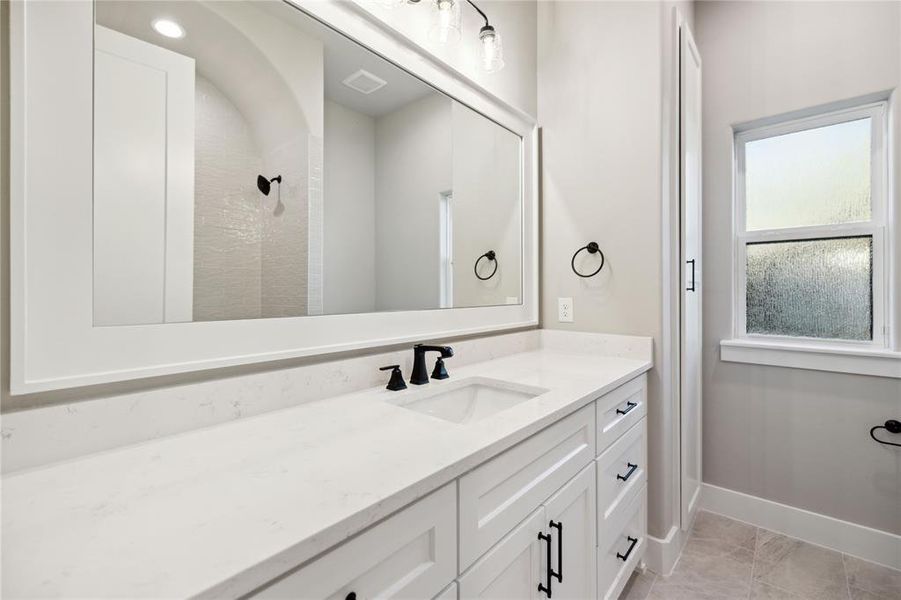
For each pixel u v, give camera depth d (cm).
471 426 86
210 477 62
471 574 74
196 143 88
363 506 54
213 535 48
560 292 191
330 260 114
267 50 101
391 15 129
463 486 72
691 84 191
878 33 168
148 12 81
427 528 65
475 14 162
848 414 174
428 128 143
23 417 64
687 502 181
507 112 177
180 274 85
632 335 169
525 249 189
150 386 80
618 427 135
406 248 135
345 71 118
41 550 45
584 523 114
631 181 168
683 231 174
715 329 209
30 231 66
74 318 70
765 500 194
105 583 40
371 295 125
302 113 108
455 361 150
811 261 191
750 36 198
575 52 185
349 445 75
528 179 190
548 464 97
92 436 71
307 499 56
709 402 210
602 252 177
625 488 141
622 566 138
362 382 117
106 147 75
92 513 52
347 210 119
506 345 173
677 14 172
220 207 92
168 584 40
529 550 90
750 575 160
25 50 65
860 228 178
